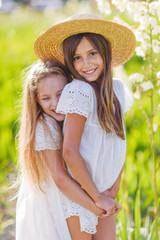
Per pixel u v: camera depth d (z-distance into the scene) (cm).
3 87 528
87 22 176
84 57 181
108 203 180
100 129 180
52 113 189
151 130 232
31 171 188
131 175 322
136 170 356
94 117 179
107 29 182
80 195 177
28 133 186
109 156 187
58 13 1020
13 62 627
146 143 399
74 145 171
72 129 171
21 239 193
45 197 191
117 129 185
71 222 183
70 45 182
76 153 171
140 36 212
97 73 183
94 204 178
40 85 187
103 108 178
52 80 187
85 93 172
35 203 192
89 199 178
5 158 406
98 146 181
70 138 171
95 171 185
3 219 309
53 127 185
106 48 186
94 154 181
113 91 193
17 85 493
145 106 467
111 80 186
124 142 196
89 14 183
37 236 189
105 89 181
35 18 1282
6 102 485
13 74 562
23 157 191
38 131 184
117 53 206
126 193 260
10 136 429
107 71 185
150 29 212
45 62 201
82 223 178
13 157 387
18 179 227
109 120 179
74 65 185
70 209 180
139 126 455
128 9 214
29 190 194
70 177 180
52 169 181
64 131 175
